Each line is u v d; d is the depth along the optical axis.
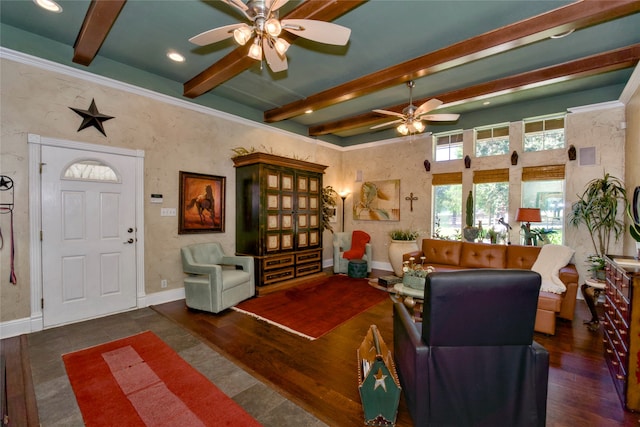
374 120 5.21
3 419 1.28
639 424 1.72
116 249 3.51
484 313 1.46
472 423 1.54
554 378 2.20
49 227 3.04
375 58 3.38
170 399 1.93
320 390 2.06
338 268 5.86
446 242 4.75
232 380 2.16
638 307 1.82
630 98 3.61
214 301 3.46
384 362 1.75
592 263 3.84
